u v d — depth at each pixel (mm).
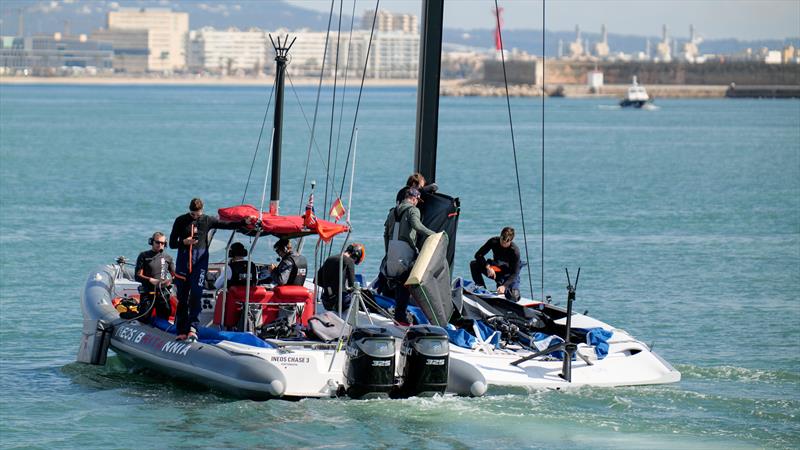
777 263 93938
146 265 54438
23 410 47062
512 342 52188
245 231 49375
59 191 158750
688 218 131000
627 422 43812
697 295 78250
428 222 52250
